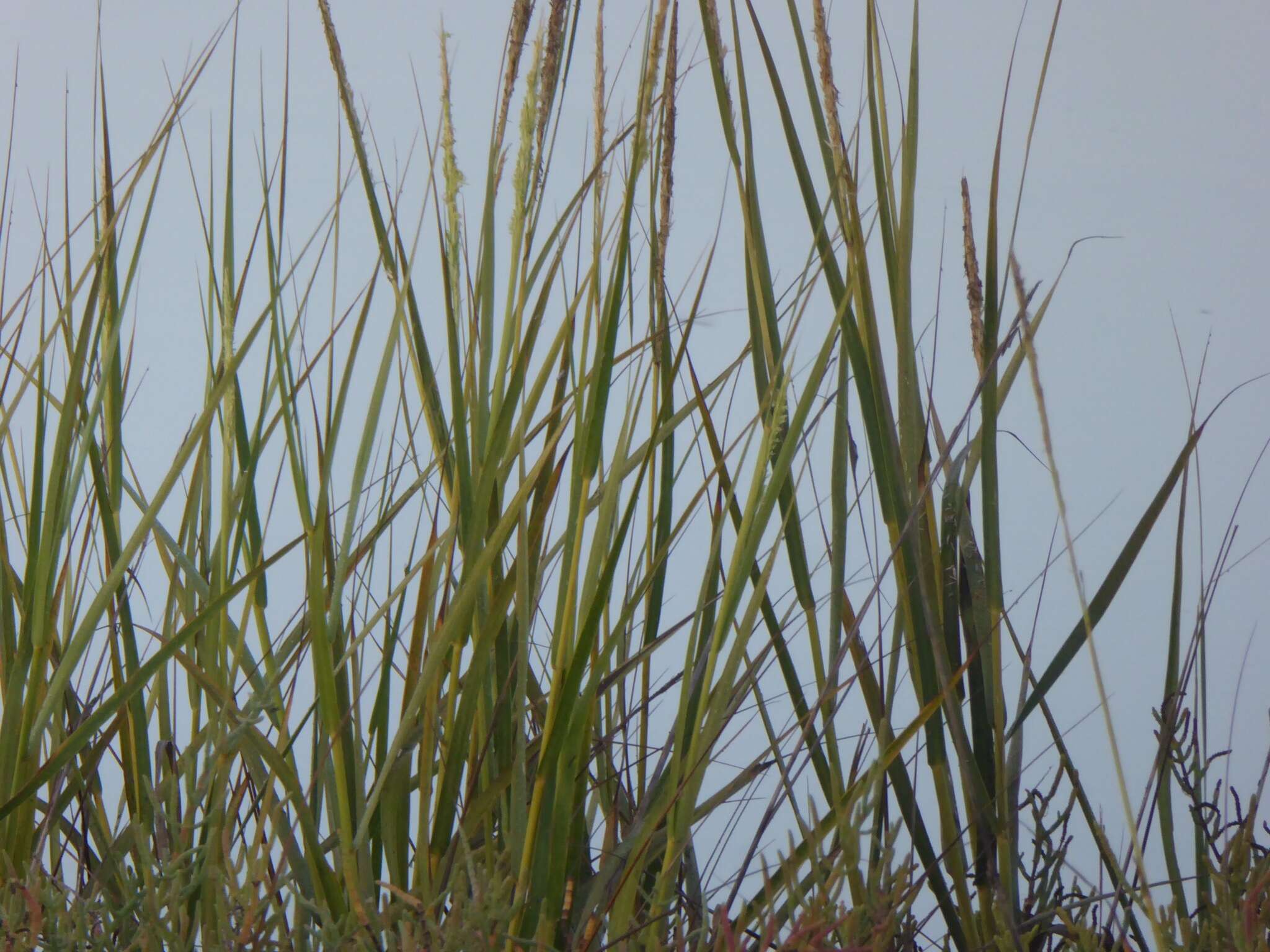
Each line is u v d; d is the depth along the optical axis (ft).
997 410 14.07
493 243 13.80
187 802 13.71
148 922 13.46
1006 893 13.96
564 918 13.89
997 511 14.06
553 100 13.71
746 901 13.62
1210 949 13.53
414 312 13.99
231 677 14.01
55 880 13.85
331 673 13.64
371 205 13.94
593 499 14.05
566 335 14.08
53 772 13.67
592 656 14.03
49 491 13.93
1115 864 13.78
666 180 13.80
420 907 13.48
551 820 13.64
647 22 13.67
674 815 13.62
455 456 13.83
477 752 13.92
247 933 13.46
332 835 13.99
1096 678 12.72
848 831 13.23
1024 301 12.64
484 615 13.96
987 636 13.92
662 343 14.05
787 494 14.07
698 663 13.96
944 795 14.07
